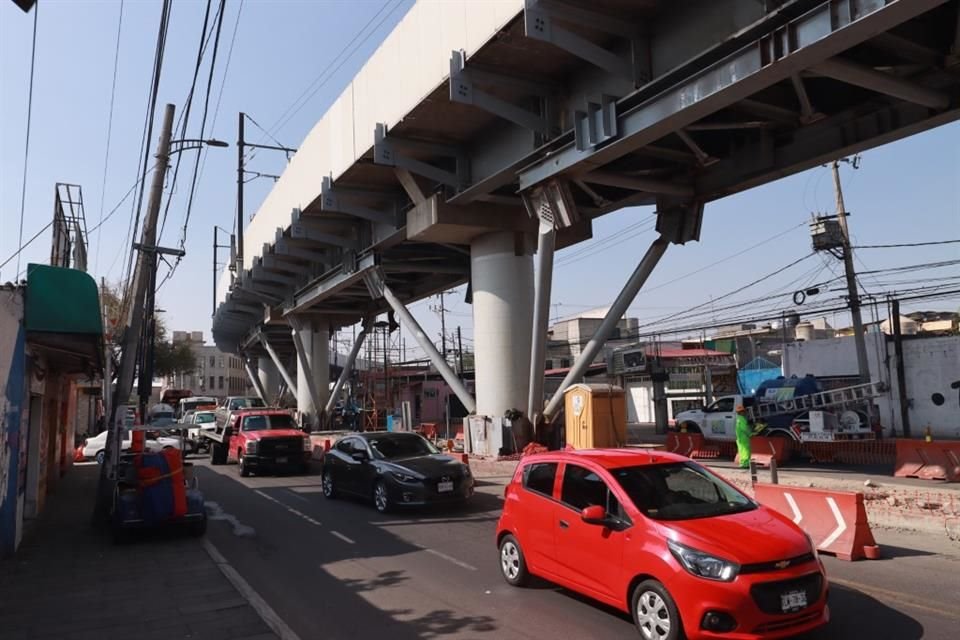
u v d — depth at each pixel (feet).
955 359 93.86
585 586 21.24
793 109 47.80
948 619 20.52
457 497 43.11
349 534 37.14
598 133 45.06
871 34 30.66
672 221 59.52
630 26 43.29
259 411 77.77
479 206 66.28
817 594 17.53
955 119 42.50
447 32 51.29
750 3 36.63
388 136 62.18
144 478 35.04
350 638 20.40
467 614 22.24
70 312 32.42
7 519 31.83
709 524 18.65
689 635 17.01
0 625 21.90
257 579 27.94
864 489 41.14
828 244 93.30
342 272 92.02
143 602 24.29
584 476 22.17
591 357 61.46
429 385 184.85
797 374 115.75
